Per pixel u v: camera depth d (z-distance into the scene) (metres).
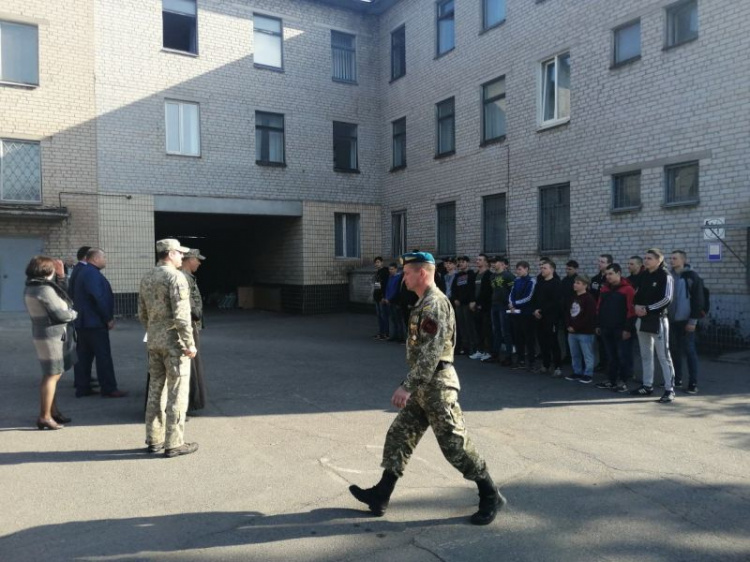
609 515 4.07
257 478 4.78
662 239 11.55
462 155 16.66
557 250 13.88
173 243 5.46
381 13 19.98
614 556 3.52
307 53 19.05
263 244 20.88
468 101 16.41
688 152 11.09
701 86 10.88
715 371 9.11
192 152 17.33
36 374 8.78
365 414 6.69
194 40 17.38
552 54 13.88
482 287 10.22
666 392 7.24
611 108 12.52
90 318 7.38
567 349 10.05
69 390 7.93
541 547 3.64
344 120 19.66
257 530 3.87
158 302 5.27
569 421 6.40
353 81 19.83
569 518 4.03
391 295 12.33
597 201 12.84
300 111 18.92
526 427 6.17
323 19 19.28
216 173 17.56
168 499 4.36
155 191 16.67
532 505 4.25
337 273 19.56
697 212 10.95
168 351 5.26
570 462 5.11
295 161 18.83
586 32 13.04
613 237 12.50
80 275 7.43
